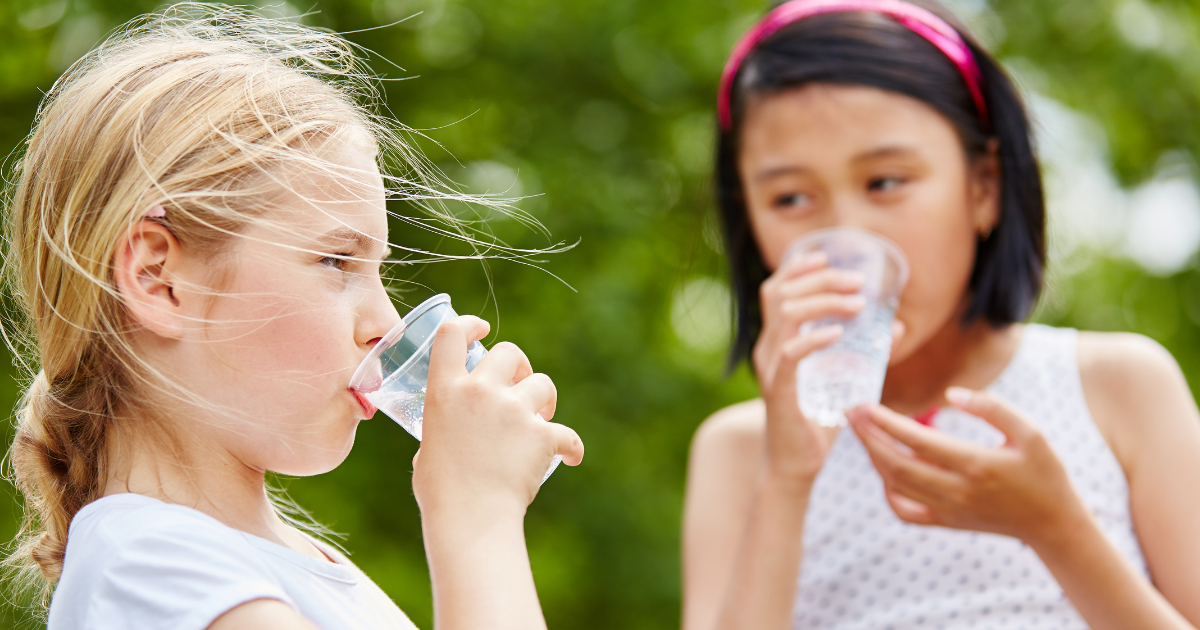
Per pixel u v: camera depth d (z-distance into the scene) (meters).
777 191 2.35
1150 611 1.90
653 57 6.06
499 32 5.74
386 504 5.25
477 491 1.34
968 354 2.46
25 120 4.74
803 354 1.98
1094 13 6.81
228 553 1.26
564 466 5.55
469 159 5.32
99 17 4.54
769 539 2.15
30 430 1.46
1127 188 7.12
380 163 1.69
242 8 1.86
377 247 1.41
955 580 2.25
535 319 5.30
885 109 2.25
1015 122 2.42
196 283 1.31
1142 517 2.23
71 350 1.37
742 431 2.64
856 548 2.36
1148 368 2.34
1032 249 2.47
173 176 1.31
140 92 1.38
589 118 6.03
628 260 5.78
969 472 1.94
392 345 1.40
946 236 2.28
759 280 2.75
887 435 2.05
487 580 1.28
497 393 1.40
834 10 2.43
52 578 1.45
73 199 1.35
